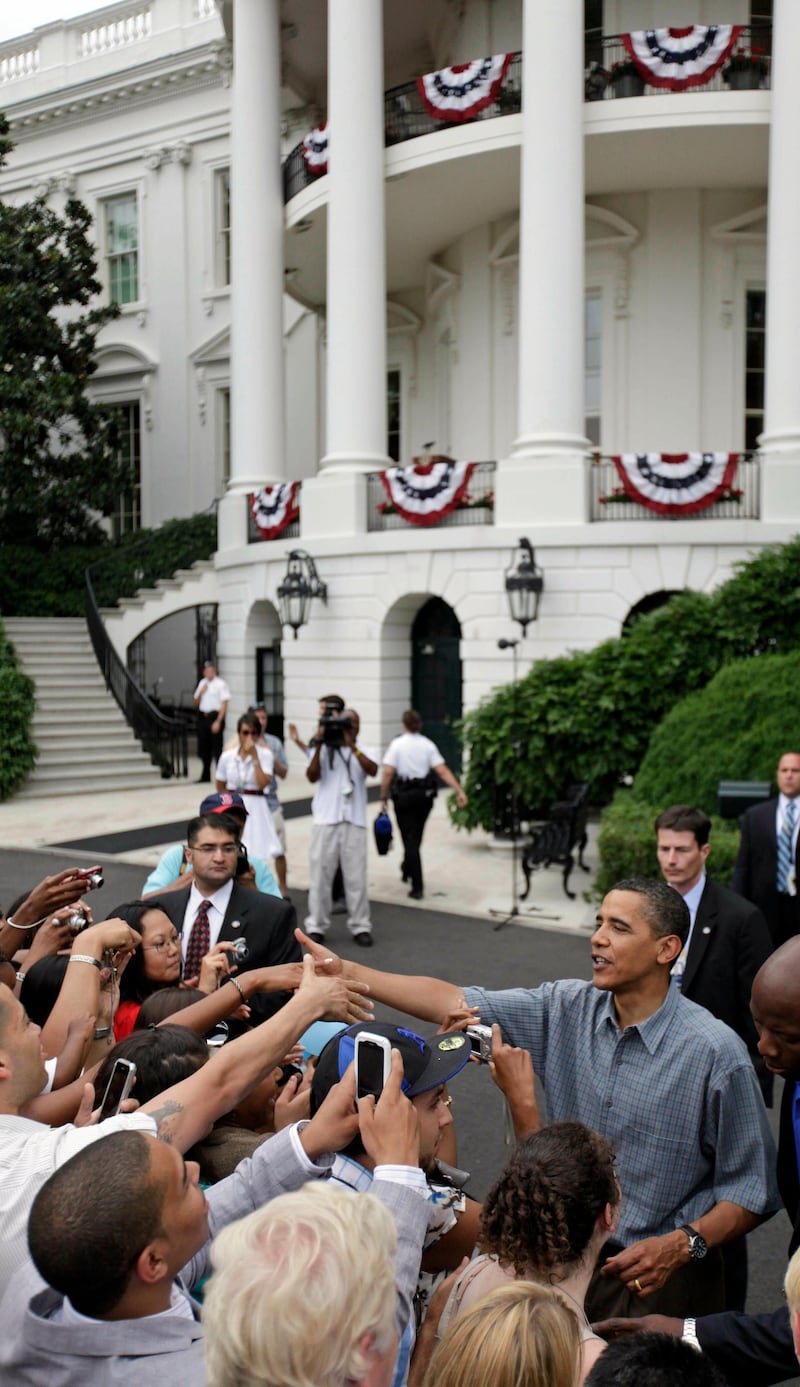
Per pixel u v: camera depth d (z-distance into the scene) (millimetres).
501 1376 1806
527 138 16391
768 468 16266
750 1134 2969
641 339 19141
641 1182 3033
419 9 21094
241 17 20391
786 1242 4809
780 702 9602
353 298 18172
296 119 24781
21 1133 2461
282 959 5008
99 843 13859
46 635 22094
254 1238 1728
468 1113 6098
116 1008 3896
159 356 27609
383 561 18500
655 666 11680
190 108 26641
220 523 22219
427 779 11102
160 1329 1949
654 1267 2816
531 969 8688
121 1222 1879
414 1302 2627
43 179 28766
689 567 16484
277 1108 2992
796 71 15789
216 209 26766
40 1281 2062
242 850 5211
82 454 26031
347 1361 1632
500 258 19844
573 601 16859
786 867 6547
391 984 3418
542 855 10961
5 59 29281
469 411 20609
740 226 18828
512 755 11898
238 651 21672
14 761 17328
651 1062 3053
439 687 19188
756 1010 2852
